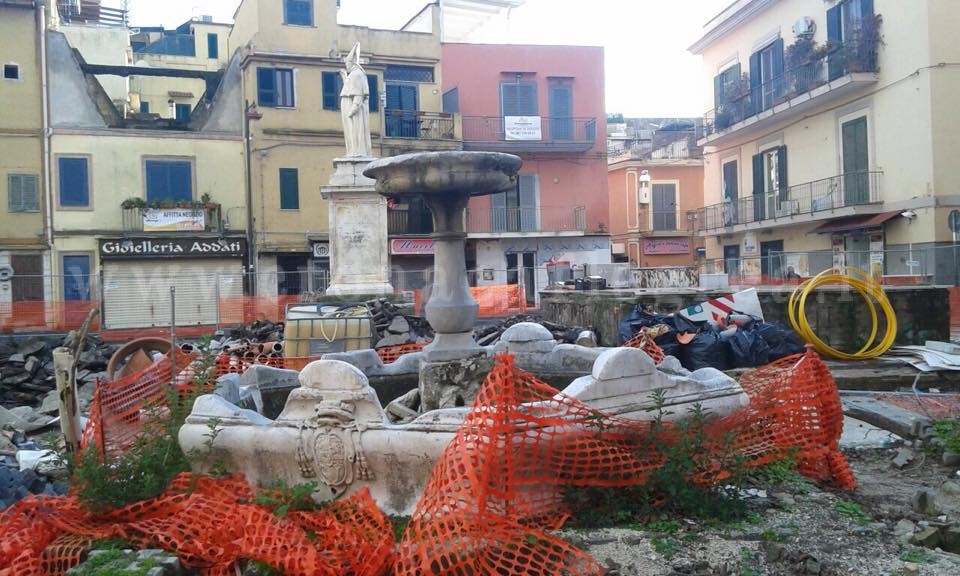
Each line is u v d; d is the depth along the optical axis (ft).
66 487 21.79
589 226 142.10
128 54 150.20
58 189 108.37
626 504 17.58
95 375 44.27
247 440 18.35
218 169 116.26
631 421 17.79
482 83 136.98
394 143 127.75
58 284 99.09
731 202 129.29
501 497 15.53
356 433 17.46
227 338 61.16
